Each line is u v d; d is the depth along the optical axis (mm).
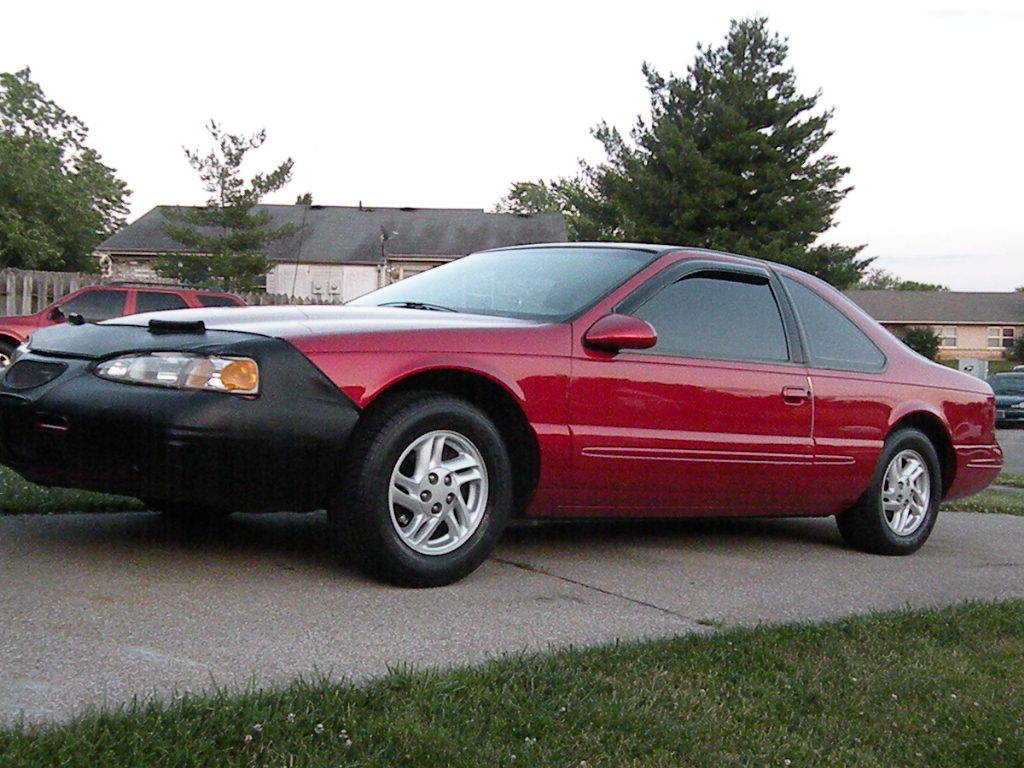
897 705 3375
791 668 3631
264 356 4129
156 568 4398
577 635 3949
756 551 6090
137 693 2979
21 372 4406
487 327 4719
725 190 34469
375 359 4305
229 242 36375
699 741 2943
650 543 6023
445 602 4270
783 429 5672
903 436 6383
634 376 5035
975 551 6770
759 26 36656
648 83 37344
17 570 4203
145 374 4109
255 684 3082
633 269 5348
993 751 3076
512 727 2863
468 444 4535
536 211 85250
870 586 5352
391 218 50062
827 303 6277
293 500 4215
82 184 55875
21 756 2408
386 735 2721
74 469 4148
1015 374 33125
